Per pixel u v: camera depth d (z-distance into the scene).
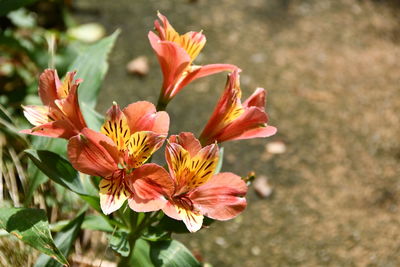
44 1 1.12
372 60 1.22
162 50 0.65
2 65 0.93
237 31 1.24
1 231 0.72
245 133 0.65
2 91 0.91
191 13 1.27
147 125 0.62
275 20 1.28
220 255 0.88
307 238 0.90
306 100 1.11
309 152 1.02
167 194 0.62
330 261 0.88
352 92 1.14
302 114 1.09
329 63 1.20
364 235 0.91
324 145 1.04
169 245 0.71
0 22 0.99
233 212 0.63
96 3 1.25
